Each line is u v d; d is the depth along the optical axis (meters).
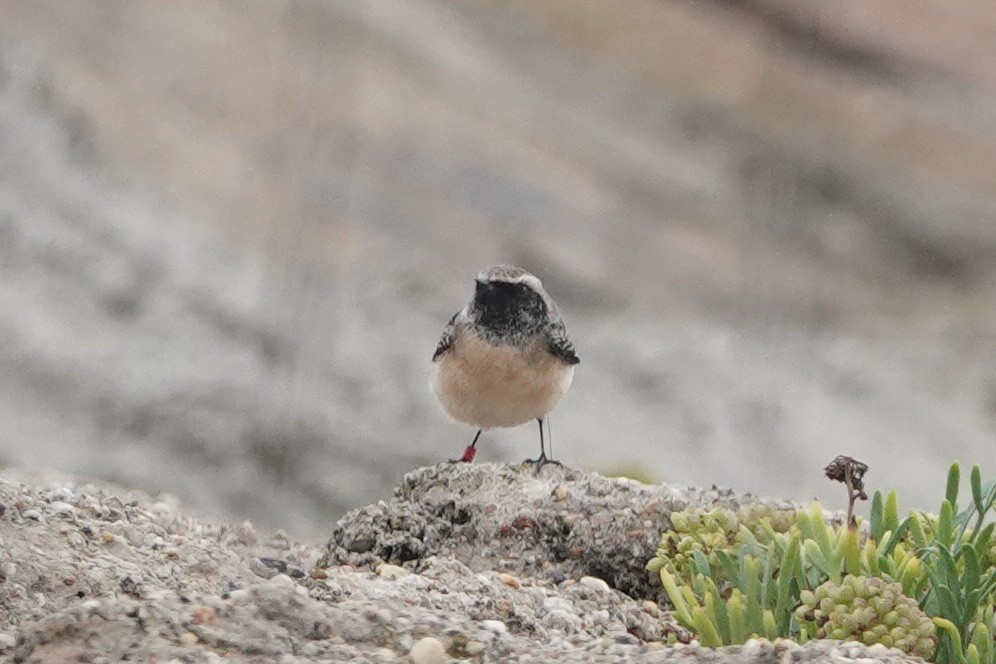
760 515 8.00
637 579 8.66
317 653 6.25
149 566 7.28
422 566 8.17
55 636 6.22
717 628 7.09
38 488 8.33
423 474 9.59
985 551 7.30
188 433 22.72
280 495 21.77
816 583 7.27
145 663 6.04
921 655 6.58
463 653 6.41
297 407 24.19
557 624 7.43
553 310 10.50
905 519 7.61
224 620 6.42
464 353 10.36
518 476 9.45
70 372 24.16
